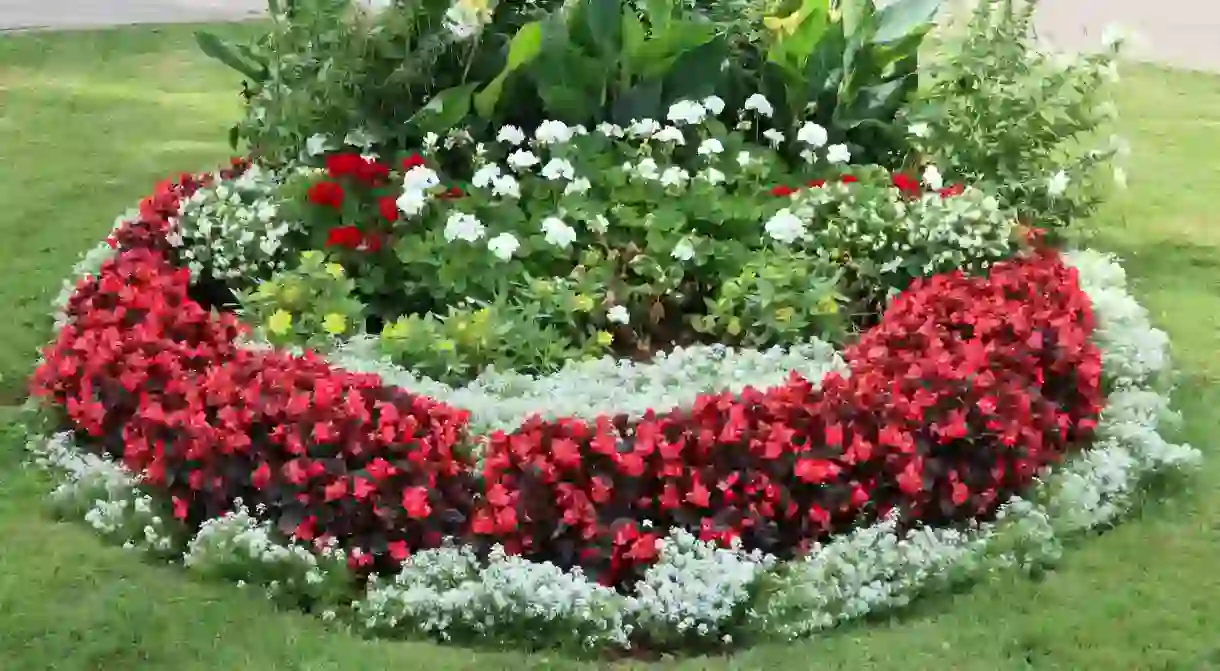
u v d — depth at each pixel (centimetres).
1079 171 692
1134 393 604
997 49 690
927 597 539
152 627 525
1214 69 1005
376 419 546
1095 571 547
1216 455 594
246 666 514
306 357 573
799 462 540
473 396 586
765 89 696
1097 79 688
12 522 562
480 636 525
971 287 615
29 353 645
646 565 532
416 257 627
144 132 856
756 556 535
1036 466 568
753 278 626
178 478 552
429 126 668
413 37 682
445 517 537
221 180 679
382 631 527
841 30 690
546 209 645
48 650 519
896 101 701
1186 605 536
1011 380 572
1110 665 518
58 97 902
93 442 588
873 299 640
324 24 674
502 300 620
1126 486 571
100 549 552
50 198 767
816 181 675
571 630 523
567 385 595
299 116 679
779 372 603
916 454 549
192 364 578
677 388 595
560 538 534
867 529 543
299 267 634
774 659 520
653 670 518
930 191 667
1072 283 623
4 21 1086
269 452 545
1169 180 805
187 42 1029
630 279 635
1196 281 705
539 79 676
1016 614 533
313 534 539
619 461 535
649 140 673
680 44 679
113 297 616
